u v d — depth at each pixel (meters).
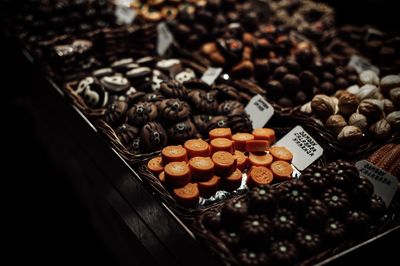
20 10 0.97
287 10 1.02
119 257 0.76
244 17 0.88
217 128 0.65
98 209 0.81
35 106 1.01
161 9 1.00
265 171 0.59
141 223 0.63
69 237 0.93
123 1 1.04
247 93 0.75
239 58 0.81
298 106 0.71
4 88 1.19
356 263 0.52
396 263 0.57
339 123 0.65
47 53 0.84
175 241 0.55
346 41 0.89
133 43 0.89
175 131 0.64
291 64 0.74
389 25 0.93
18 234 0.93
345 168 0.54
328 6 1.03
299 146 0.64
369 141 0.65
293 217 0.50
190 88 0.72
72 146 0.84
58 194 1.03
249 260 0.47
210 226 0.51
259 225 0.48
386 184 0.57
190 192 0.56
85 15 0.94
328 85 0.74
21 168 1.09
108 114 0.68
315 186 0.53
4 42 1.05
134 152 0.64
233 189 0.58
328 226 0.51
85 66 0.83
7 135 1.19
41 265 0.87
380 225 0.53
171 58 0.88
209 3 0.91
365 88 0.69
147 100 0.67
